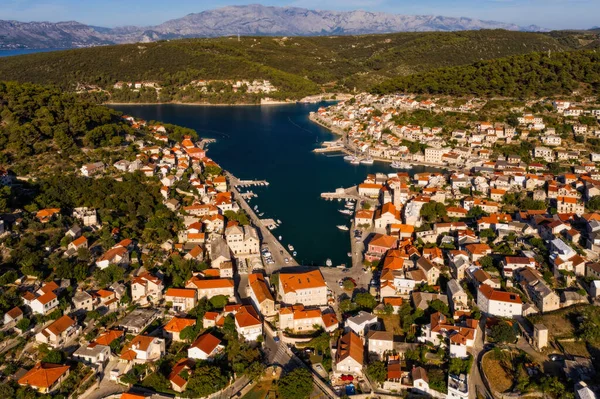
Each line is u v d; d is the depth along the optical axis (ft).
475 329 654.94
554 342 650.43
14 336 652.89
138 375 608.19
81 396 573.33
